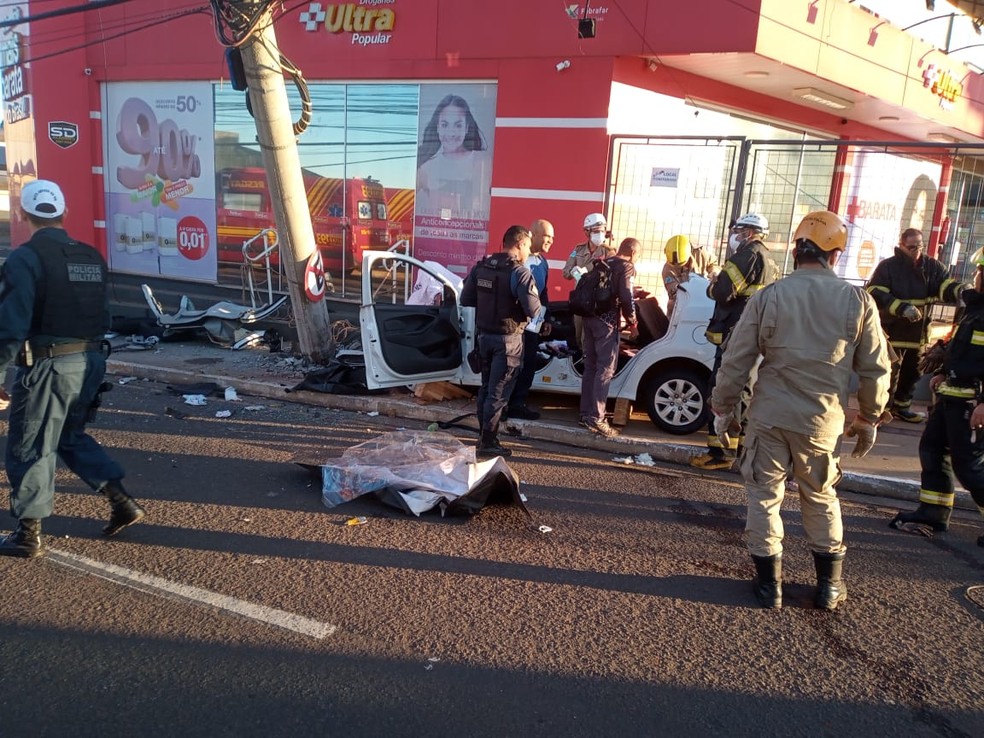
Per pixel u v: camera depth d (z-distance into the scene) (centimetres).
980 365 475
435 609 396
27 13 1447
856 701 335
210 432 698
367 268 731
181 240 1348
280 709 312
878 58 1116
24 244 414
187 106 1292
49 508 434
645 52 931
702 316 690
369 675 337
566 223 1001
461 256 1098
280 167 826
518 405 750
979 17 1137
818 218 405
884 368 403
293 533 482
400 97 1105
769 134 1229
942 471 524
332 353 923
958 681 354
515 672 344
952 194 1573
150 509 512
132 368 923
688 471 647
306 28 1148
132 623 372
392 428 734
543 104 994
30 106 1490
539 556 466
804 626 397
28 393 418
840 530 416
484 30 1019
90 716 304
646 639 378
